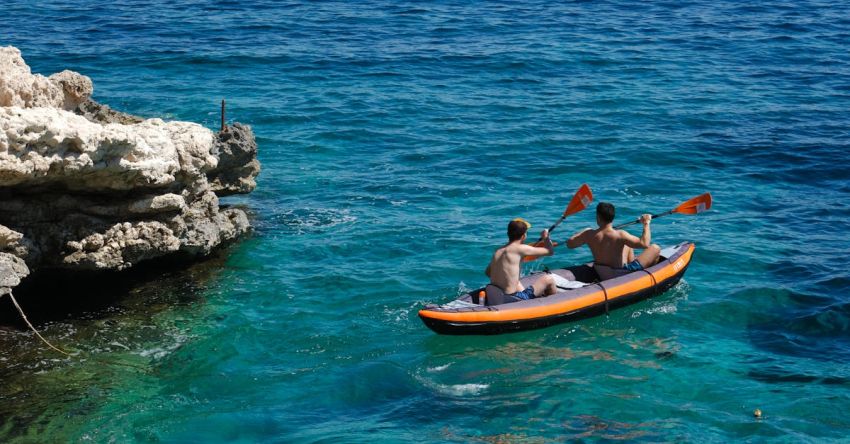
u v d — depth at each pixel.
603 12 36.78
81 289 13.02
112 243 12.18
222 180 15.84
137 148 11.63
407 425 9.82
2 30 31.27
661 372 10.99
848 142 20.97
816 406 10.16
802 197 17.61
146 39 30.61
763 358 11.35
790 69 28.17
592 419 9.94
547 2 38.81
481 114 23.14
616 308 12.51
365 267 14.05
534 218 16.31
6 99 11.51
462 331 11.62
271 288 13.27
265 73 26.75
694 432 9.66
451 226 15.80
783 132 21.77
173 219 12.76
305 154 20.05
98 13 34.72
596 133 21.59
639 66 28.25
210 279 13.54
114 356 11.28
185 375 10.89
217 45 29.94
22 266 11.24
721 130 21.91
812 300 12.97
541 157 19.83
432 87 25.62
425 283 13.47
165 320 12.24
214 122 21.92
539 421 9.90
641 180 18.48
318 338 11.83
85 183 11.58
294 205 16.89
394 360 11.27
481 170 19.00
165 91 24.59
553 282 12.47
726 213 16.70
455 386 10.68
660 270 12.89
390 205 16.91
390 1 38.56
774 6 38.44
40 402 10.20
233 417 10.00
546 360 11.31
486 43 30.97
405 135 21.39
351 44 30.58
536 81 26.44
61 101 12.91
